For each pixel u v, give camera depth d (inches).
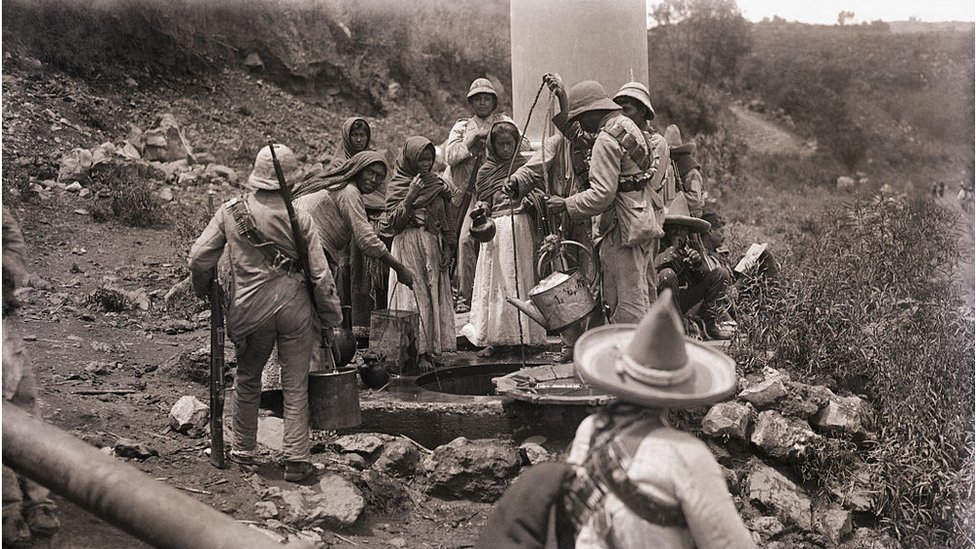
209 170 605.6
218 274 243.4
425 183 310.0
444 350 318.3
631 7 346.0
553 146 316.8
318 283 224.1
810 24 1594.5
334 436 258.5
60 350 304.3
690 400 124.6
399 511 237.6
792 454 274.7
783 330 321.7
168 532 141.6
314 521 216.2
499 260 324.2
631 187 274.2
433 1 920.9
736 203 965.2
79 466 144.1
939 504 273.1
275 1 785.6
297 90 782.5
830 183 1182.3
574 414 260.5
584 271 312.0
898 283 420.8
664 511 123.6
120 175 540.1
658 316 126.5
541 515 128.2
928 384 309.3
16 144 540.7
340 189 276.1
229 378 283.1
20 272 188.9
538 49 345.4
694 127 1174.3
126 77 675.4
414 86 856.3
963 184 1096.2
